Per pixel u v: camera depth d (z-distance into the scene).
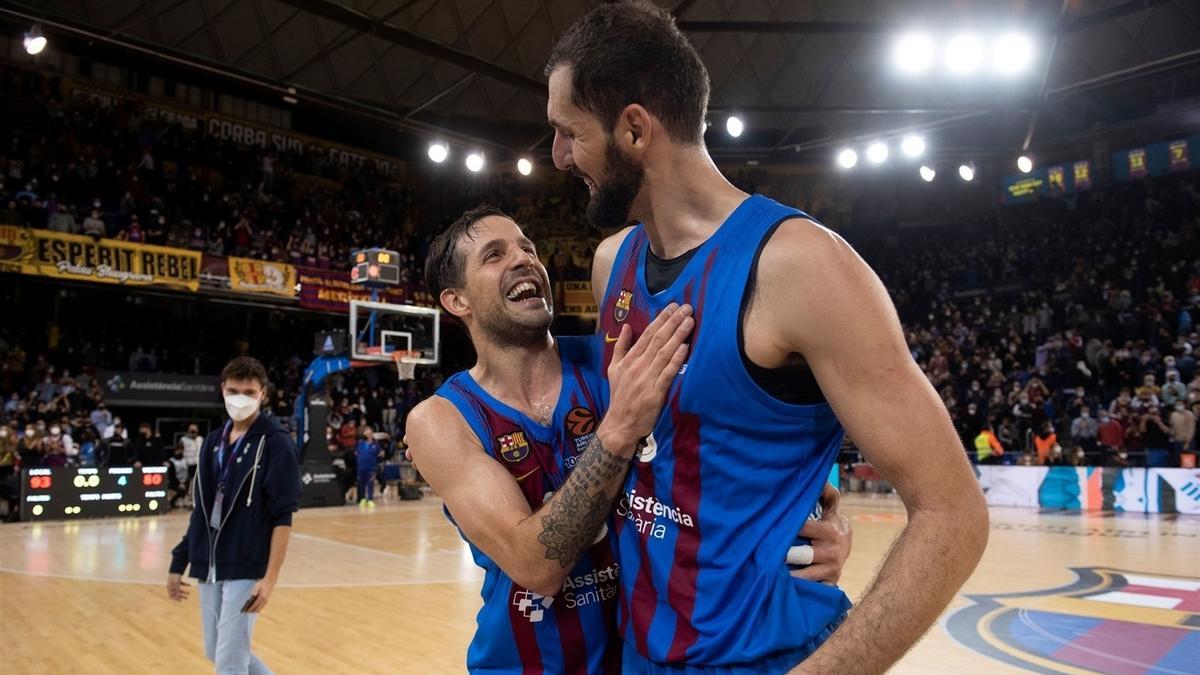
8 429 12.41
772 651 1.12
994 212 22.14
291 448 3.29
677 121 1.23
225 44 12.89
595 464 1.25
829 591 1.20
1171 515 11.47
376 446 14.94
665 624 1.21
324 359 14.18
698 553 1.18
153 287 15.55
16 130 16.56
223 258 16.38
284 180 20.25
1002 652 4.39
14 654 4.70
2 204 14.75
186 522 12.17
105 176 16.81
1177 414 12.27
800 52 14.91
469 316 1.72
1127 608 5.45
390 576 7.23
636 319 1.33
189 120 19.69
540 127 17.64
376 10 12.84
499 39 14.09
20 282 15.19
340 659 4.51
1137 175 20.50
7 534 10.51
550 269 20.84
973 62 11.37
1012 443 14.05
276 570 3.18
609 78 1.20
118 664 4.49
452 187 22.86
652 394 1.18
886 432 1.02
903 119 15.85
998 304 19.73
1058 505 12.70
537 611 1.58
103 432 13.93
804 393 1.15
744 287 1.12
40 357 14.85
